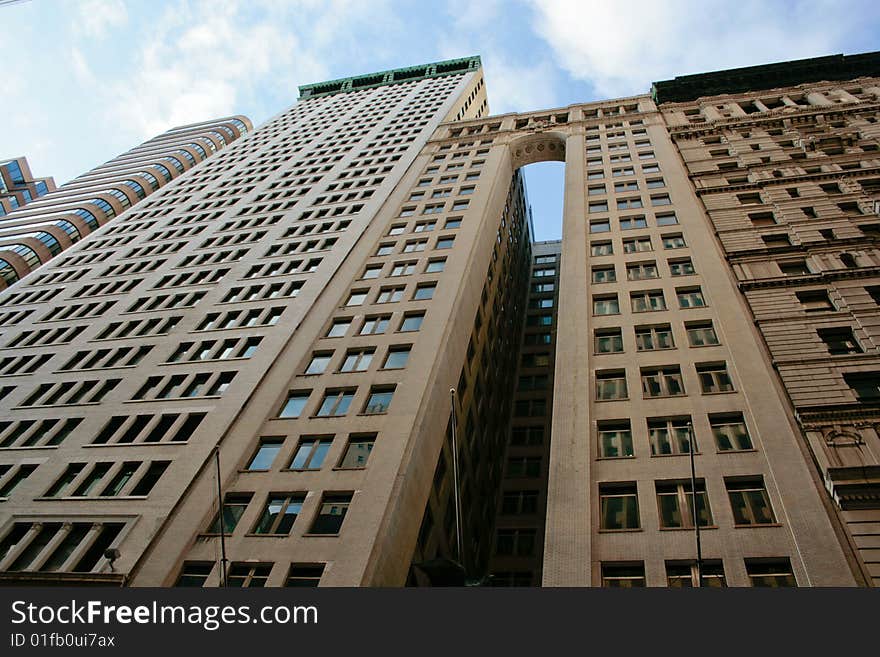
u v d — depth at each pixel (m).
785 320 30.98
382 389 33.12
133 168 97.56
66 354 42.19
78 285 51.81
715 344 31.12
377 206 54.25
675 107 63.56
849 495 21.94
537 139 65.50
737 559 21.53
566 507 24.47
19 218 81.62
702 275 36.00
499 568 44.56
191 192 68.50
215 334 40.50
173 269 50.56
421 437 29.97
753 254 36.44
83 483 30.97
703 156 51.66
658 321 33.50
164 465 30.91
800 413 25.48
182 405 34.62
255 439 31.27
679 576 21.70
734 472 24.53
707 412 27.56
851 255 35.00
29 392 39.00
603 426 28.34
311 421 31.70
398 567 25.70
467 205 52.34
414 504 28.22
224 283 46.53
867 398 26.06
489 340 50.56
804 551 20.95
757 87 65.75
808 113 54.09
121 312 46.03
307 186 62.50
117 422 34.75
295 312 40.81
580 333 33.53
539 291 80.75
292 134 83.88
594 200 47.34
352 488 27.30
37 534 28.45
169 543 26.05
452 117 84.19
